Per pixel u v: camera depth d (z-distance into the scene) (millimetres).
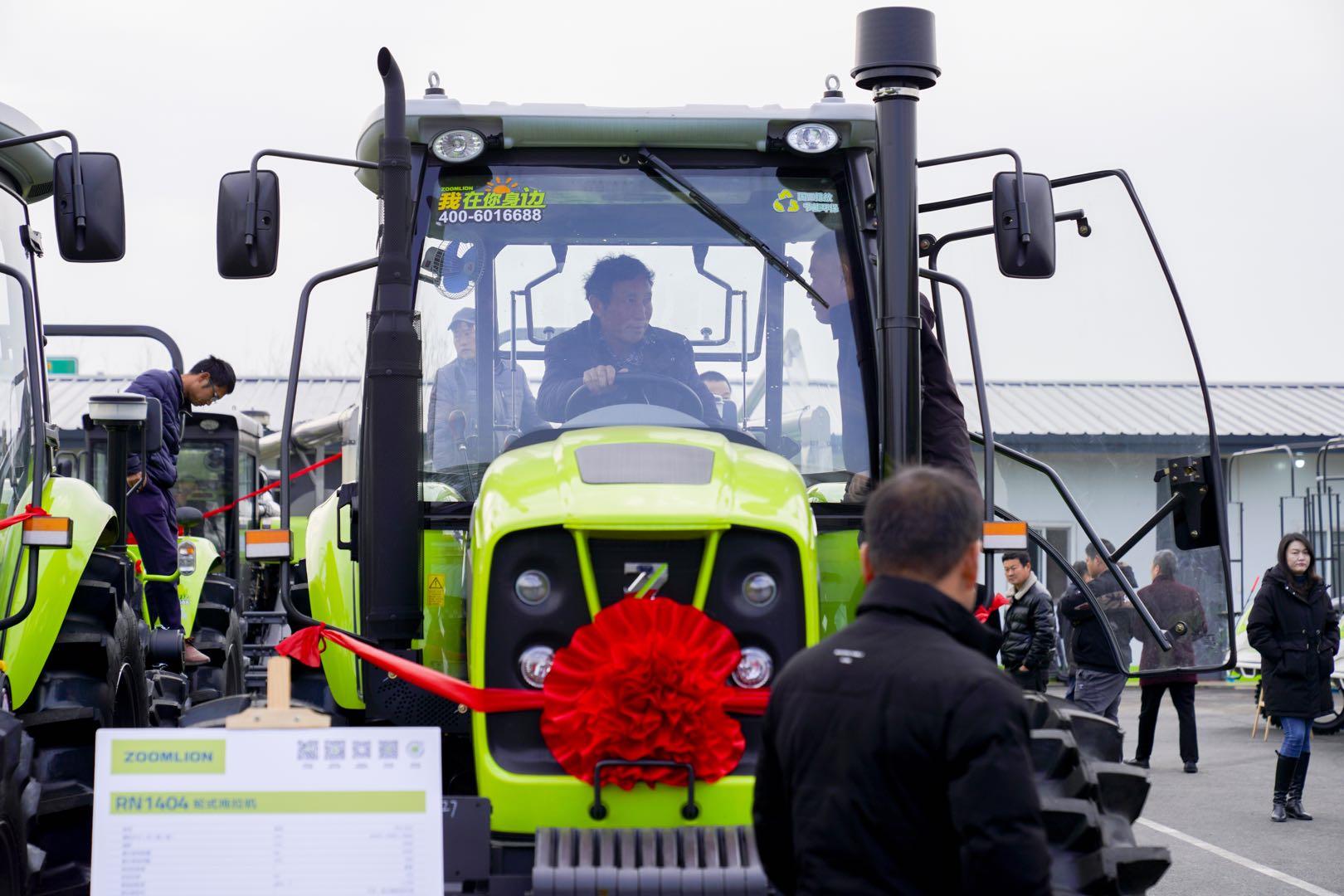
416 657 4762
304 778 3650
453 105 5242
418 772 3668
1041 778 4391
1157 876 4328
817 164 5391
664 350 5293
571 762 4254
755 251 5332
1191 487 5469
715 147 5363
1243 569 17734
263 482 16531
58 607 5426
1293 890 8078
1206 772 12508
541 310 5281
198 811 3639
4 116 5617
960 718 2887
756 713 4328
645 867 4035
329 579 5641
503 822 4266
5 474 5539
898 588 3107
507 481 4496
